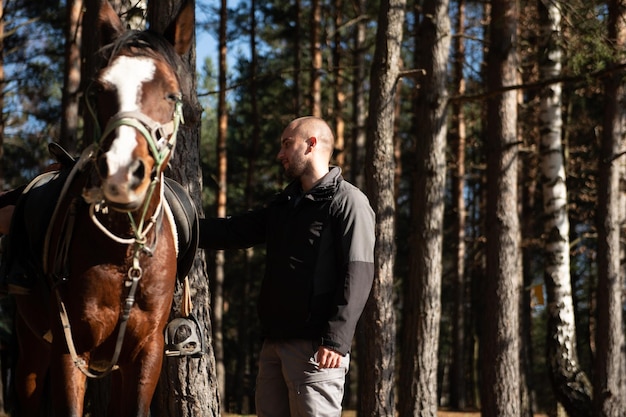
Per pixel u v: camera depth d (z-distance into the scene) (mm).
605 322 15273
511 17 13641
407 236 31891
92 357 4602
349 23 16078
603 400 15008
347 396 30500
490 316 13680
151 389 4625
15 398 5387
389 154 11258
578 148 22562
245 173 32156
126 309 4449
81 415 4477
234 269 34781
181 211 5027
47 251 4613
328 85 24266
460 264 26797
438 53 12594
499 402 13477
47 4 21438
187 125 4547
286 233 4828
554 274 15281
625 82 14117
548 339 15367
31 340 5266
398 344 34375
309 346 4711
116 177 3852
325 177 4816
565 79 12367
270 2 23688
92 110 4293
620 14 14266
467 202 35250
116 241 4352
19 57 22516
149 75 4203
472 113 21844
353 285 4531
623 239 19000
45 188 4926
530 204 25703
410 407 12258
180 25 4668
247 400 29266
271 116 26156
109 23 4676
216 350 22719
